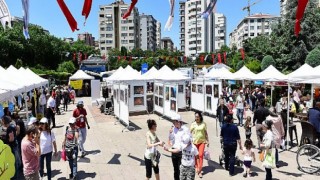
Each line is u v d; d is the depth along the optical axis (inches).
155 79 833.5
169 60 1631.4
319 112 379.6
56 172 345.4
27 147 246.4
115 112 744.3
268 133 298.2
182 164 259.8
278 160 382.6
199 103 837.2
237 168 358.3
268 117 362.0
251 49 1587.1
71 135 312.5
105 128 633.0
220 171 347.3
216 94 731.4
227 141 332.2
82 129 411.2
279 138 356.2
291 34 1274.6
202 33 5275.6
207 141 335.3
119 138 534.0
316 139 380.8
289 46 1286.9
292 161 384.5
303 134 389.7
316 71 652.1
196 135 329.7
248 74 925.2
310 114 386.3
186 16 5438.0
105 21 4894.2
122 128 631.2
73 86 1437.0
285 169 353.4
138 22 5280.5
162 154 425.7
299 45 1238.9
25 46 1978.3
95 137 543.2
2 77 472.4
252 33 4955.7
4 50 1860.2
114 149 456.4
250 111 851.4
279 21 1379.2
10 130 303.4
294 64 1282.0
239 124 631.8
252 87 1195.9
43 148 291.0
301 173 339.3
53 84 1478.8
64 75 1859.0
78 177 332.8
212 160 391.5
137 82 837.8
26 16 224.7
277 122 355.9
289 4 1300.4
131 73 835.4
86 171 354.0
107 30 4918.8
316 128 377.7
